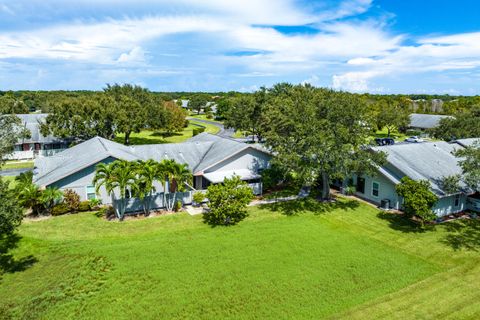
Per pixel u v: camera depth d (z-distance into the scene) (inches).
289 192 1363.2
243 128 2301.9
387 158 1149.7
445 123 2144.4
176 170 1115.3
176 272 732.0
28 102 4864.7
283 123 1156.5
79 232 949.8
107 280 701.3
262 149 1393.9
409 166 1165.7
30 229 968.3
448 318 582.9
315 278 709.9
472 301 629.9
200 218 1066.7
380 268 753.0
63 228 978.1
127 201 1077.8
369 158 1075.9
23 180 1198.9
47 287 679.1
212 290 665.0
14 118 1446.9
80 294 653.3
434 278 711.1
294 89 1873.8
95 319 579.8
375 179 1222.9
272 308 609.9
